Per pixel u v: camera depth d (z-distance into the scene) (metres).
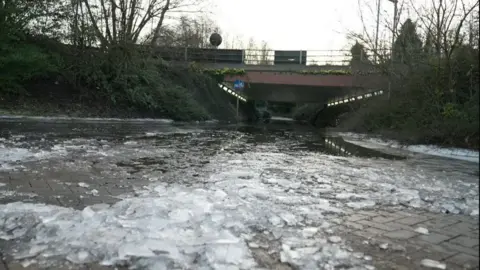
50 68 21.69
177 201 4.79
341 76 33.84
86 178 6.46
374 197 5.74
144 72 27.77
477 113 11.76
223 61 38.81
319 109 51.06
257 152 11.36
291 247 3.60
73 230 3.77
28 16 20.89
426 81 15.57
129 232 3.71
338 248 3.59
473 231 4.20
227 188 5.86
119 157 9.02
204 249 3.38
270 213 4.55
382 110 19.12
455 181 7.03
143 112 26.70
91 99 24.47
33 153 8.69
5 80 19.73
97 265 3.15
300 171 7.96
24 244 3.53
